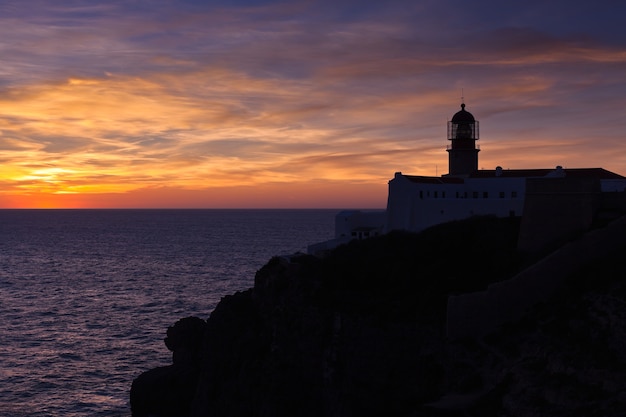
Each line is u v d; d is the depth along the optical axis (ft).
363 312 208.64
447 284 209.05
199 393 246.47
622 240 195.21
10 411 256.52
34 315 425.28
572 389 150.92
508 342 180.45
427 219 287.48
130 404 262.67
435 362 189.57
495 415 155.12
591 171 292.61
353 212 323.16
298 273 240.53
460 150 326.24
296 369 216.33
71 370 305.53
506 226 237.04
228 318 247.70
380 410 194.18
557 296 188.24
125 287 553.23
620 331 163.12
